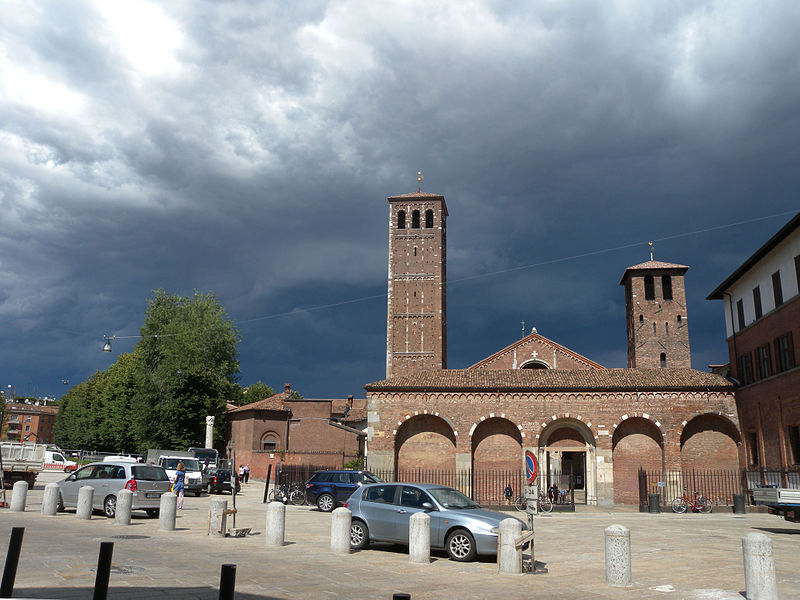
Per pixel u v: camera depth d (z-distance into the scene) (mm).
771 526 26281
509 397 40281
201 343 74625
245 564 14125
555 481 40500
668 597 11836
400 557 16188
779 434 34250
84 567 12711
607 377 41469
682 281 63531
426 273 72312
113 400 78688
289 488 36562
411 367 70188
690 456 39281
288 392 81125
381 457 40062
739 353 40969
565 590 12383
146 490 23719
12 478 36031
